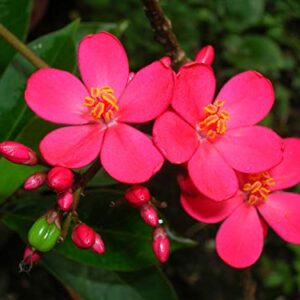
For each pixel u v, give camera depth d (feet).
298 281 0.94
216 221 0.53
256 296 0.96
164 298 0.65
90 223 0.60
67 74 0.52
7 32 0.58
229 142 0.51
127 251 0.60
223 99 0.53
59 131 0.50
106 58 0.52
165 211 0.96
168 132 0.48
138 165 0.48
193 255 0.96
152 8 0.57
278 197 0.54
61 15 1.13
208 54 0.52
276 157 0.50
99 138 0.50
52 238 0.48
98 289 0.66
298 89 1.13
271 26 1.11
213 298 0.94
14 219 0.62
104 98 0.50
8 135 0.63
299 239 0.53
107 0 1.07
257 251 0.53
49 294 0.90
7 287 0.91
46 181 0.49
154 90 0.50
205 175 0.50
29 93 0.50
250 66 1.06
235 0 1.08
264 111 0.52
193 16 1.07
